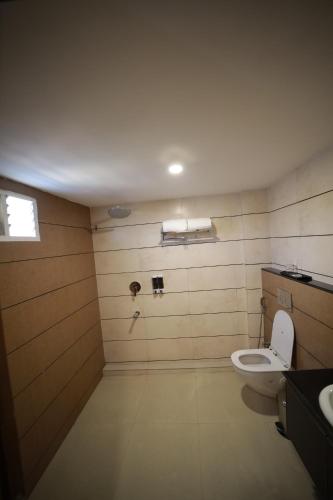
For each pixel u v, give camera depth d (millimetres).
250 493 1372
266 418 1927
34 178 1578
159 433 1853
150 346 2752
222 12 546
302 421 1078
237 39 625
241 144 1306
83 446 1775
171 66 700
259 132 1176
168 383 2494
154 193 2326
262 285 2514
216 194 2582
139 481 1487
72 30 561
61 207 2137
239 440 1733
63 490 1464
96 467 1601
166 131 1097
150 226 2666
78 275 2334
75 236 2352
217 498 1356
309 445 1021
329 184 1479
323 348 1490
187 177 1862
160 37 602
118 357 2783
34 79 706
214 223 2607
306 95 884
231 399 2178
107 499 1398
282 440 1712
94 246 2740
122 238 2707
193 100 871
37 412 1574
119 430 1909
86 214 2633
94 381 2482
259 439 1730
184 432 1845
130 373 2688
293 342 1848
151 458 1640
